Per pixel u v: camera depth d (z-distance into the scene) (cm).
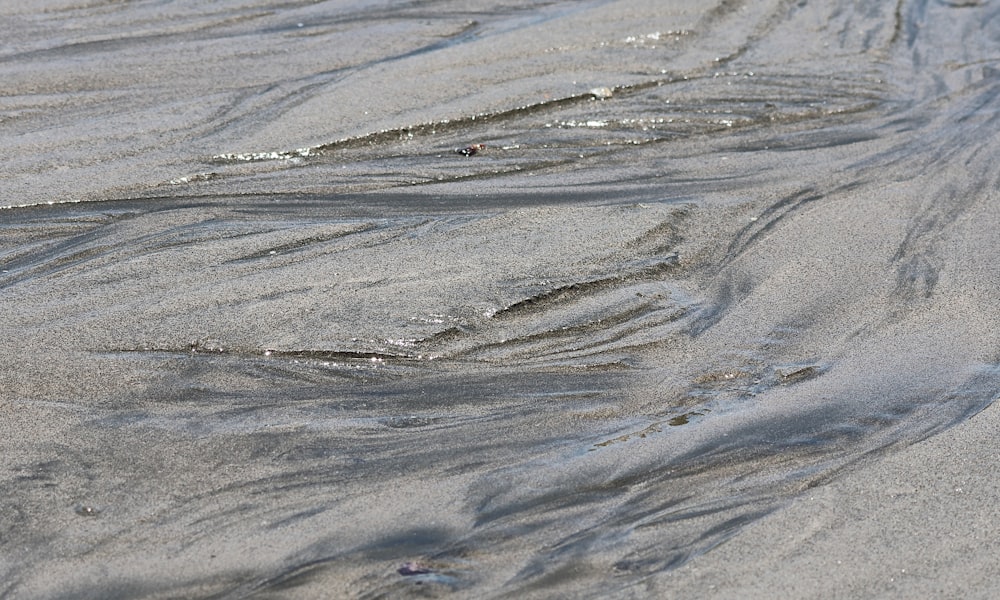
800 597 337
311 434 369
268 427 370
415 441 369
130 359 378
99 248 396
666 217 407
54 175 411
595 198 414
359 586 340
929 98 449
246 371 377
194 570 345
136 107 430
